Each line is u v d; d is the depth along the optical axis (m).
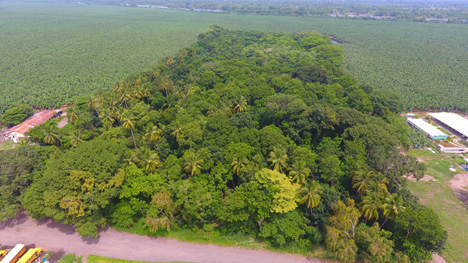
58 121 109.94
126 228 62.59
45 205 56.06
